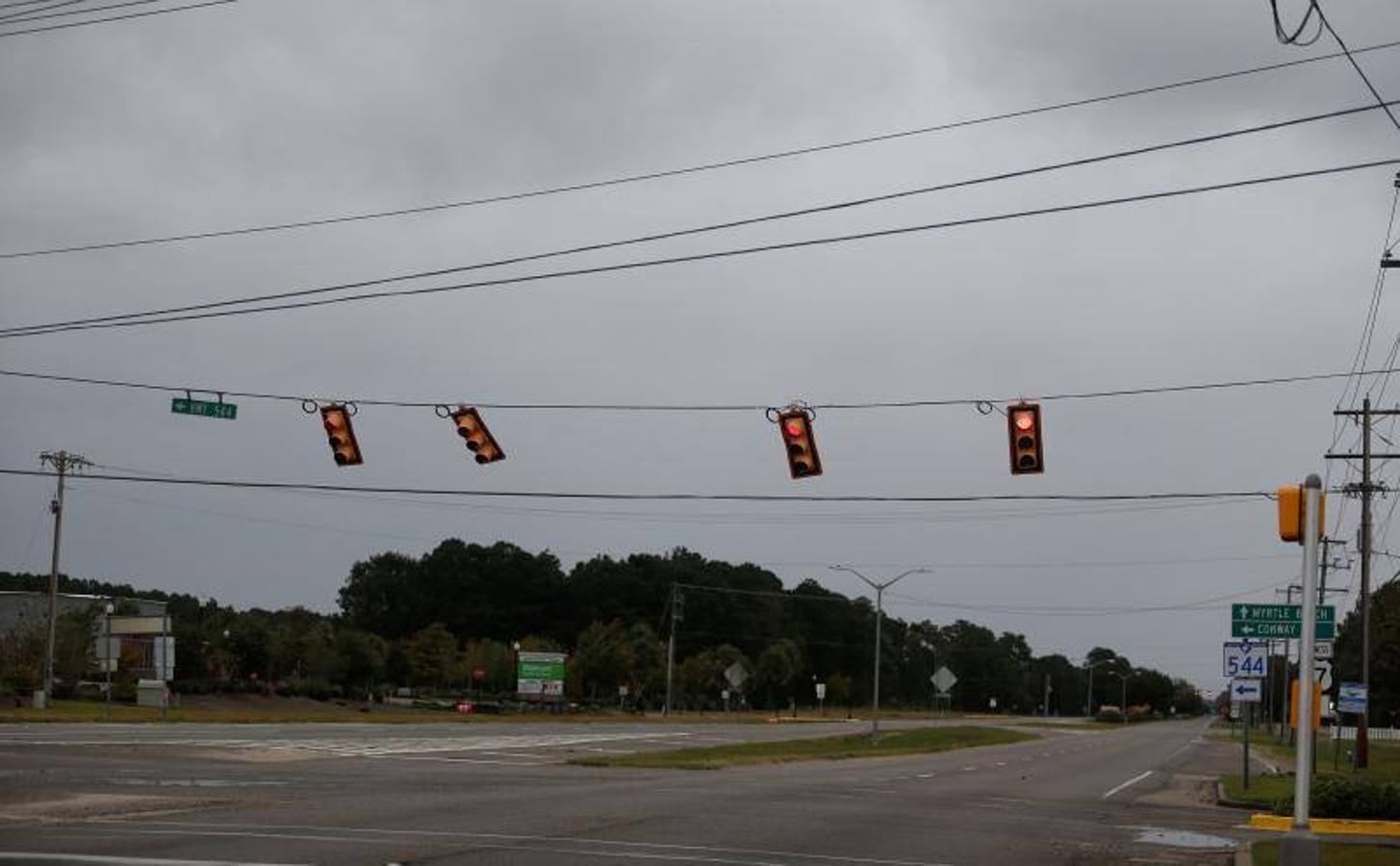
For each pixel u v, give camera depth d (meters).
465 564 176.38
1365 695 51.34
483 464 30.67
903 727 95.19
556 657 106.69
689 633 176.88
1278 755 71.44
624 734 64.31
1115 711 173.38
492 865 15.80
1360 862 19.14
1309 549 14.63
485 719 77.31
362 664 106.56
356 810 21.91
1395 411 56.31
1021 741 84.81
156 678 86.50
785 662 156.75
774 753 51.53
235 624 102.25
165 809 21.19
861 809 26.56
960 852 19.77
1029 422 26.31
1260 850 20.53
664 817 22.83
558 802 25.19
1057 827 24.97
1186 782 43.94
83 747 36.12
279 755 36.59
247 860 15.43
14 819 19.47
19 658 73.75
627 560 183.75
